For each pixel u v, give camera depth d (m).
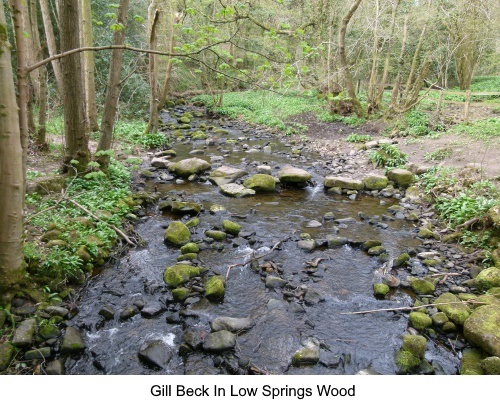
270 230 6.85
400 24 17.70
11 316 4.01
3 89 3.62
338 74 16.50
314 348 4.09
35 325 4.03
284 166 10.63
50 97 12.90
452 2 15.26
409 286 5.28
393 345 4.23
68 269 4.86
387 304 4.92
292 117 16.98
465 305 4.64
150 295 4.91
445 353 4.14
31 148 8.85
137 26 17.20
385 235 6.78
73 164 7.46
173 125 15.27
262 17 17.91
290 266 5.72
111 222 6.26
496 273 5.08
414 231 6.95
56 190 6.89
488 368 3.73
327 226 7.11
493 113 16.28
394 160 10.00
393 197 8.62
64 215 6.09
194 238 6.40
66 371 3.72
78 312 4.50
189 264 5.50
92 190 7.21
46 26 10.70
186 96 21.47
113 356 3.94
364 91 22.09
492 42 21.27
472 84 27.03
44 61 4.04
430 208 7.71
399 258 5.80
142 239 6.25
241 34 17.92
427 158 10.06
